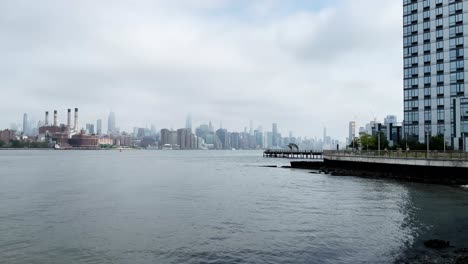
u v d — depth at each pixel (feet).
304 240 80.07
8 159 521.24
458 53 364.58
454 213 108.99
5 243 78.89
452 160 181.57
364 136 393.50
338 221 99.25
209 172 299.79
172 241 80.18
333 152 307.58
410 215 106.63
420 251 70.74
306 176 253.44
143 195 152.97
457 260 63.52
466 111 331.98
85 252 72.90
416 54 399.03
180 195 153.58
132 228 92.27
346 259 67.05
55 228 92.27
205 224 96.68
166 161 526.98
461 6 365.20
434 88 380.17
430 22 389.19
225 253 71.67
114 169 328.90
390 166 222.28
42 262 67.41
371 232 86.38
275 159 615.98
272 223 97.45
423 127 386.11
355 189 170.50
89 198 143.23
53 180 217.77
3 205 126.00
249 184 200.03
